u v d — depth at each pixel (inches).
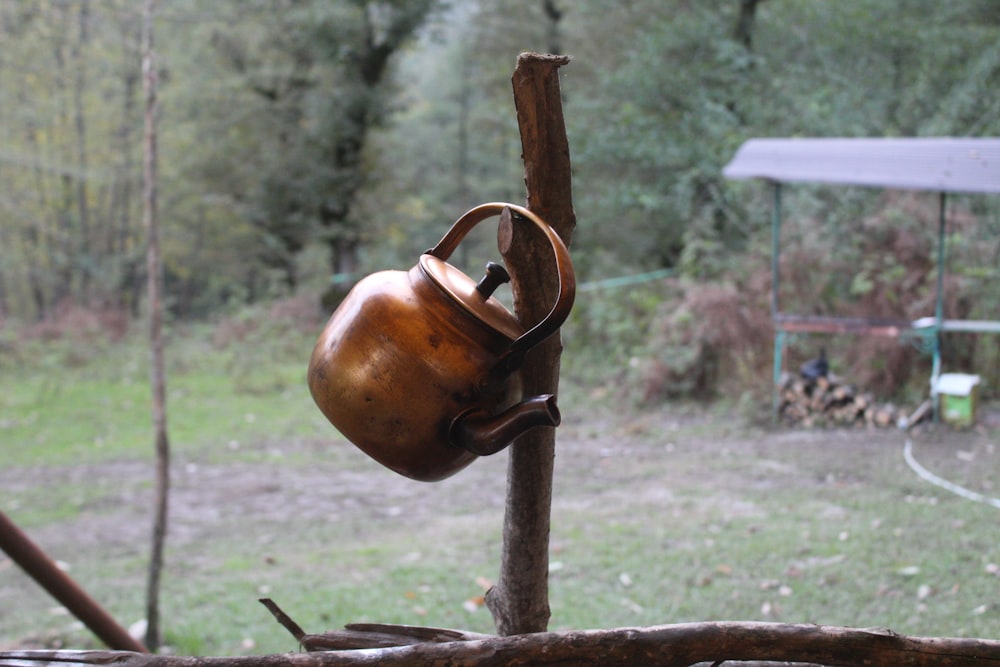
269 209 704.4
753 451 270.1
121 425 360.2
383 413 52.9
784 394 305.0
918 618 134.6
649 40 480.4
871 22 431.5
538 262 56.7
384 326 53.1
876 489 218.5
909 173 263.0
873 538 179.0
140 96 682.8
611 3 542.9
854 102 424.8
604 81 496.1
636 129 468.4
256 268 784.9
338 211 714.2
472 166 1077.1
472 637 59.7
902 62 441.1
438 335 52.8
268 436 332.5
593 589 165.2
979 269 312.5
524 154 57.1
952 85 413.7
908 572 155.3
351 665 54.1
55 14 580.4
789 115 445.1
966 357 312.0
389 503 245.6
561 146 56.9
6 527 94.1
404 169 849.5
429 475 55.0
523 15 691.4
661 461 267.0
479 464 283.3
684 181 441.7
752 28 494.3
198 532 228.5
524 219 56.3
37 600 189.5
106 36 591.5
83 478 284.5
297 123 707.4
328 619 161.6
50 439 338.6
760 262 369.1
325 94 690.8
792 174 287.9
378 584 179.0
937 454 247.1
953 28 425.1
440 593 171.2
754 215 420.5
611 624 146.9
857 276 335.0
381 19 694.5
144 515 245.1
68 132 709.9
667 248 510.6
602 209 490.9
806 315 334.3
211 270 814.5
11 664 56.4
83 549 218.4
